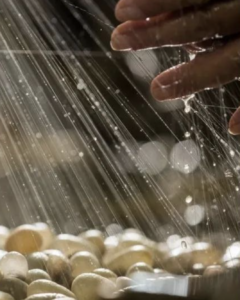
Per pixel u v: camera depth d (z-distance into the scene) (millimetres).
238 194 850
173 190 943
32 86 937
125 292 573
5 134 986
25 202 956
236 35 644
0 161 990
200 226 868
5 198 960
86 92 972
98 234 777
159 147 1012
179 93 660
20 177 980
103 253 750
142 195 953
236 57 646
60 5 957
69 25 983
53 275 667
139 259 705
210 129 834
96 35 1021
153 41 623
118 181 993
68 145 1003
